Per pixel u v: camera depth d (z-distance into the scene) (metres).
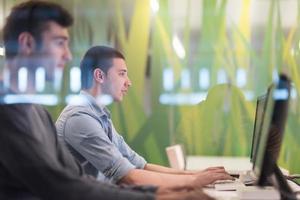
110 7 3.44
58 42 1.11
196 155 2.94
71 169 1.17
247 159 2.62
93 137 1.61
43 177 0.98
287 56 2.98
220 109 3.13
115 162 1.59
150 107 3.26
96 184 1.01
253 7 3.25
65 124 1.61
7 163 1.00
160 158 3.12
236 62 3.21
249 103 2.93
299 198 1.25
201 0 3.38
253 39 3.21
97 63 1.81
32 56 1.08
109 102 1.86
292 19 3.08
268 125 1.14
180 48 3.38
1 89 1.04
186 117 3.24
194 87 3.32
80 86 1.76
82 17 3.02
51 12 1.10
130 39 3.33
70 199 0.97
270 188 1.23
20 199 1.02
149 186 1.09
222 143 3.01
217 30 3.35
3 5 1.15
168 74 3.34
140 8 3.44
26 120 1.04
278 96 1.12
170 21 3.43
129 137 3.13
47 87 1.17
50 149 1.07
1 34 1.08
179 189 1.14
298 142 1.94
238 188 1.48
